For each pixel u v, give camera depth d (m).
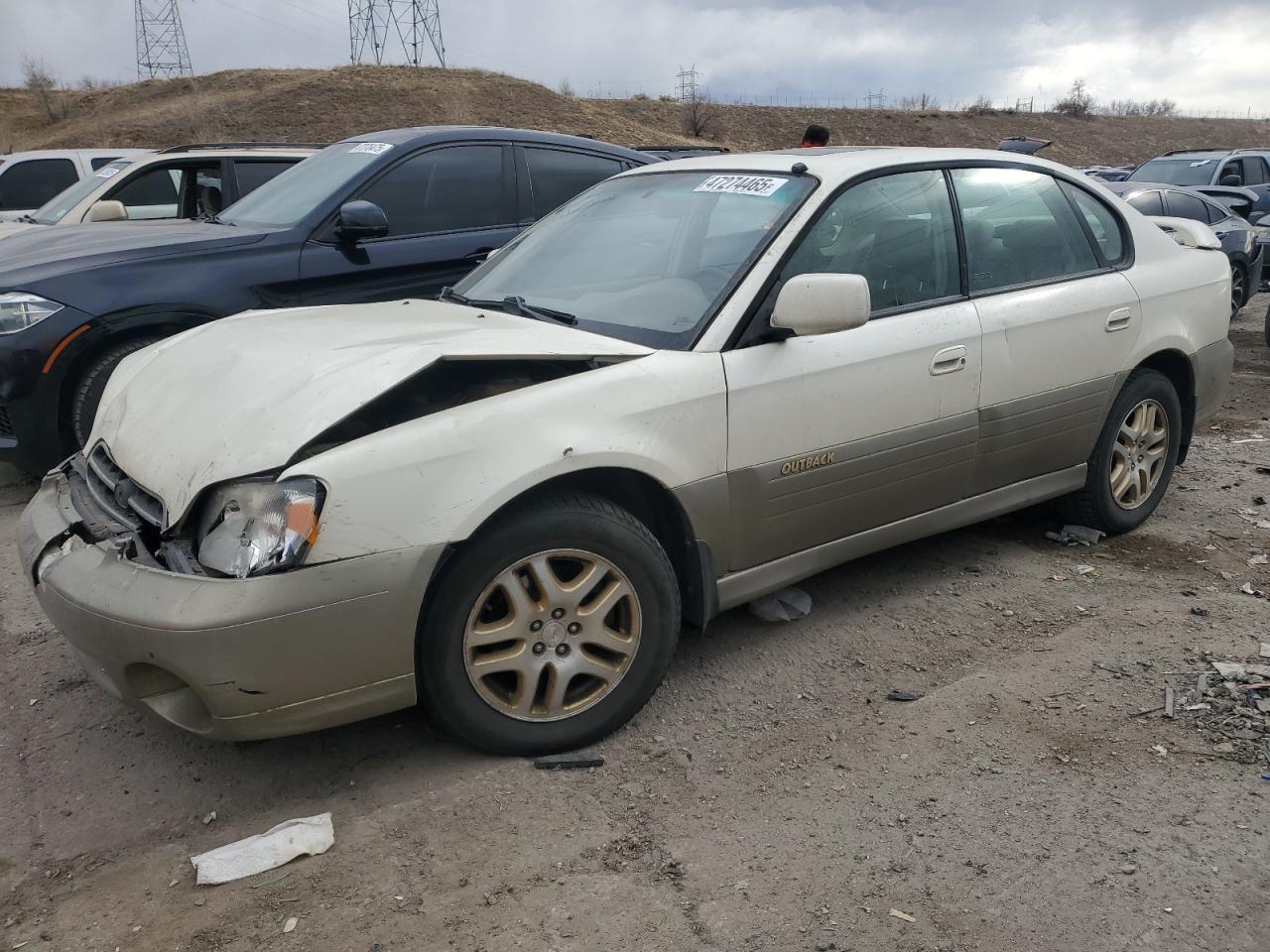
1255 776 2.78
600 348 3.10
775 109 80.00
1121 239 4.58
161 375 3.28
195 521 2.67
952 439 3.80
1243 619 3.79
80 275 5.19
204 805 2.81
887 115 81.25
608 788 2.84
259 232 5.66
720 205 3.71
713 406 3.15
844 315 3.09
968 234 3.97
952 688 3.33
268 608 2.48
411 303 3.91
